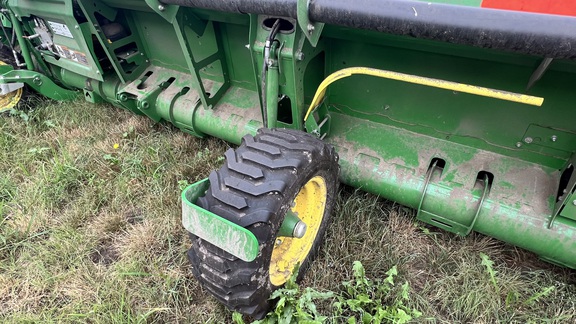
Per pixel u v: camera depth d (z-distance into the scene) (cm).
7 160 317
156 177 294
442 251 234
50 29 317
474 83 203
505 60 179
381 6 153
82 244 254
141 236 255
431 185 220
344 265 231
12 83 347
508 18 134
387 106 239
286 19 183
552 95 188
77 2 274
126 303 216
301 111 221
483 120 213
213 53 278
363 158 239
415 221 251
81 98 395
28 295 230
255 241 149
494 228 207
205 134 312
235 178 171
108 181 299
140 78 330
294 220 179
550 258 203
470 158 222
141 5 271
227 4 184
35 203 280
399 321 188
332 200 226
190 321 212
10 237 259
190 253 186
